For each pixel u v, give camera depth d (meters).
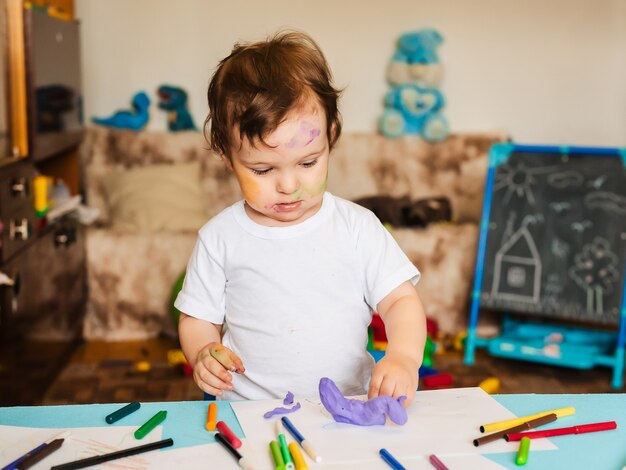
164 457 0.89
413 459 0.89
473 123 4.04
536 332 3.14
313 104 1.08
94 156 3.58
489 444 0.92
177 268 3.21
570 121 4.05
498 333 3.30
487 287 3.12
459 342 3.22
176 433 0.95
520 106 4.04
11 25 2.38
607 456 0.90
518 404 1.05
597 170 3.08
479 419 0.99
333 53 3.92
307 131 1.07
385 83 3.96
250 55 1.13
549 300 3.05
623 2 3.97
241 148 1.08
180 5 3.79
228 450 0.91
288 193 1.09
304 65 1.11
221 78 1.13
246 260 1.24
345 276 1.24
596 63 4.02
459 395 1.07
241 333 1.25
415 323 1.17
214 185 3.67
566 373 3.00
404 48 3.79
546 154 3.16
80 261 3.11
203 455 0.90
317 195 1.12
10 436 0.94
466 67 4.01
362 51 3.93
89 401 2.57
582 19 3.99
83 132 3.36
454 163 3.78
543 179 3.13
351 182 3.77
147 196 3.44
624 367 3.04
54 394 2.62
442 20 3.96
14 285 2.15
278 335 1.23
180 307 1.28
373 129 3.99
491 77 4.02
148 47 3.79
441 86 4.02
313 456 0.88
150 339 3.26
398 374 1.04
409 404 1.04
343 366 1.24
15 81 2.40
